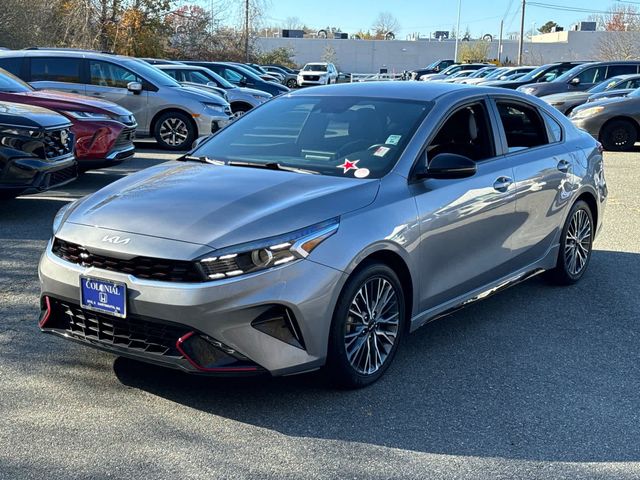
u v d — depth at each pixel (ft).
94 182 32.58
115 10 100.17
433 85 16.87
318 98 16.93
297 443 11.07
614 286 19.86
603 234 26.12
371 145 14.61
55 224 13.24
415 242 13.50
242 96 57.67
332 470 10.34
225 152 15.84
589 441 11.39
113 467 10.25
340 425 11.69
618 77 59.41
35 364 13.67
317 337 11.85
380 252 12.92
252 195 12.71
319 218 12.08
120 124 31.27
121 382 13.01
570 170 18.70
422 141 14.55
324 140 15.23
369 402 12.55
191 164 15.17
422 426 11.74
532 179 17.07
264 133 16.19
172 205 12.46
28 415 11.70
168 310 11.12
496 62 179.63
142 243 11.51
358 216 12.55
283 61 194.59
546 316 17.33
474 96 16.46
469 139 16.05
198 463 10.42
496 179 15.90
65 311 12.56
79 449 10.70
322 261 11.78
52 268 12.41
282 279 11.41
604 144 51.85
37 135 23.85
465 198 14.80
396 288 13.33
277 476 10.14
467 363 14.39
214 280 11.09
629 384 13.60
